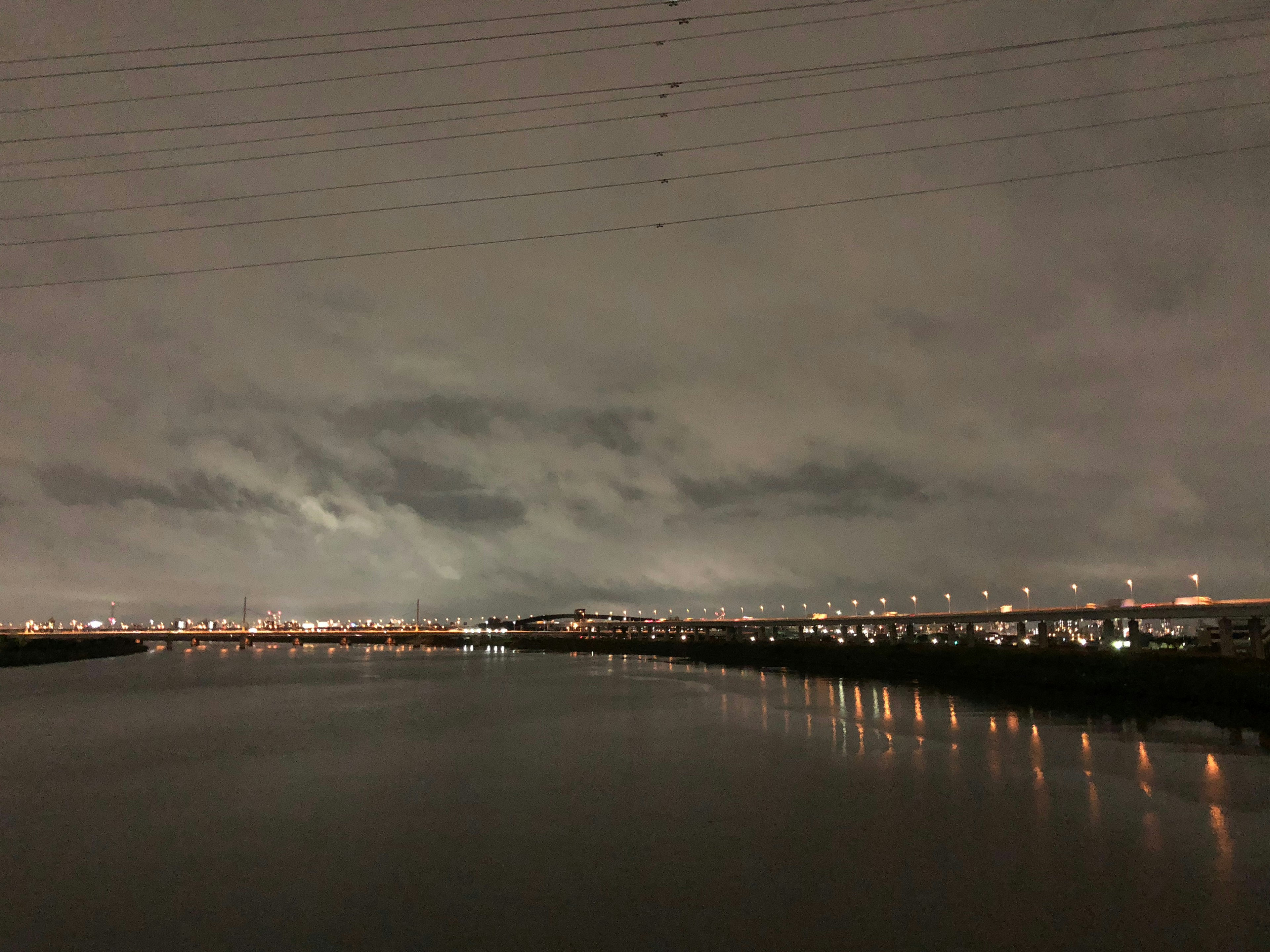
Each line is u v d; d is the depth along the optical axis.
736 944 19.89
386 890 24.08
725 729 56.19
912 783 36.41
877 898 22.53
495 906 22.59
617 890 23.61
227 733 59.00
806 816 31.12
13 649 198.75
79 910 23.02
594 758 44.94
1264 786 34.44
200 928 21.66
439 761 44.69
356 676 137.50
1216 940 19.50
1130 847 26.52
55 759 47.66
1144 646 109.81
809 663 134.38
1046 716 57.50
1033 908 21.59
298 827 31.08
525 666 169.75
